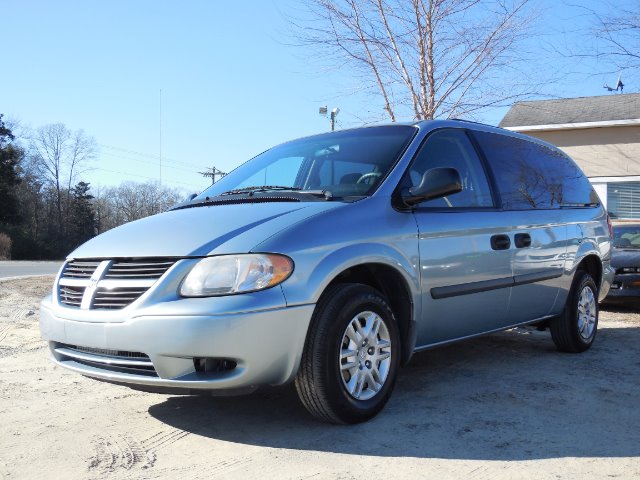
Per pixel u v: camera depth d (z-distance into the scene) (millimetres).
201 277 3195
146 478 2941
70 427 3707
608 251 6188
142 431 3609
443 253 4109
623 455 3146
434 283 4055
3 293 10812
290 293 3238
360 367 3596
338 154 4500
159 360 3152
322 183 4285
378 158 4246
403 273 3822
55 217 76625
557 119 17266
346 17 11211
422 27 10969
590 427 3574
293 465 3031
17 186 67688
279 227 3418
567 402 4066
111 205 93500
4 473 3035
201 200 4445
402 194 4000
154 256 3352
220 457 3172
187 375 3174
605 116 16703
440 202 4266
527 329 6992
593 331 5859
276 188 4395
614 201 16688
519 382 4586
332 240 3486
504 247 4609
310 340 3357
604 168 16781
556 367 5098
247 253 3230
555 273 5227
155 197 93000
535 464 3025
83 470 3055
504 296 4676
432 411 3859
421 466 3002
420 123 4551
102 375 3383
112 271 3461
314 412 3496
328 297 3441
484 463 3037
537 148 5660
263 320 3143
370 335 3658
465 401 4082
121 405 4148
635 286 8391
